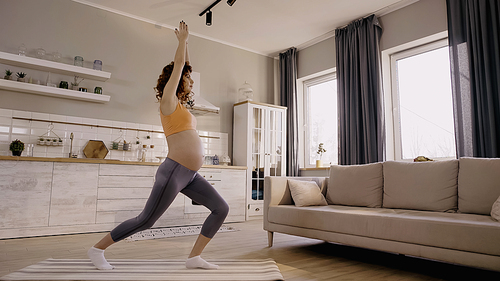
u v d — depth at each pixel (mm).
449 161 2617
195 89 5293
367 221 2320
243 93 5652
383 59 4672
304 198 3035
